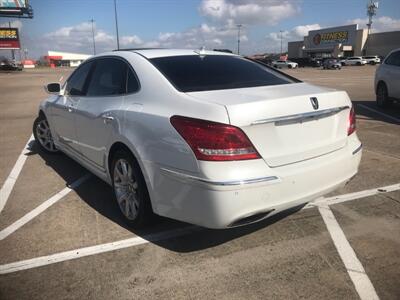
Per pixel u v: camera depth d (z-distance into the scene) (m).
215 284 3.10
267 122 3.12
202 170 3.03
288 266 3.33
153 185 3.46
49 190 5.10
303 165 3.34
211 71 3.93
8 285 3.12
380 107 11.98
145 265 3.37
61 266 3.36
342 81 25.20
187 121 3.16
